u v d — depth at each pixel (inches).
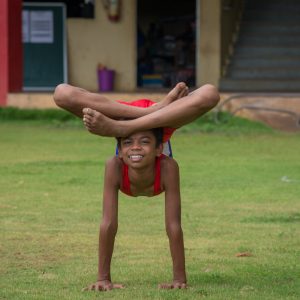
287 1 1068.5
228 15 1031.6
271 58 1031.0
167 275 301.6
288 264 320.8
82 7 1040.2
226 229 390.9
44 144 723.4
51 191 498.0
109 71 1021.8
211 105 261.6
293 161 628.4
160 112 259.6
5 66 906.1
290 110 852.0
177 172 270.5
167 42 1101.1
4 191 498.0
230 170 581.9
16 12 914.1
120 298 264.2
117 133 258.7
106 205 271.7
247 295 271.6
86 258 333.1
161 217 420.8
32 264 322.7
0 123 874.8
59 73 1054.4
